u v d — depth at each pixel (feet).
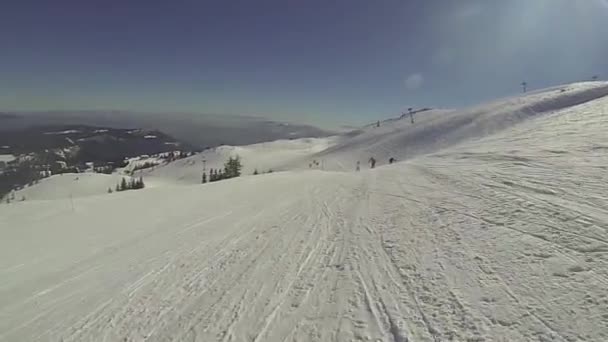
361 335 10.39
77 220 33.42
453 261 14.65
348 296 13.00
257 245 21.22
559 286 11.15
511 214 19.24
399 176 48.52
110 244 24.43
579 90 285.02
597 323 9.14
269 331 11.25
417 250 16.71
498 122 263.70
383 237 19.77
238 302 13.57
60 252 23.03
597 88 281.13
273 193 46.34
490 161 40.83
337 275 15.15
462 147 72.43
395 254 16.69
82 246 24.30
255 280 15.62
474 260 14.35
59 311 14.35
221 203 40.47
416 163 64.64
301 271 16.15
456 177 35.45
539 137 50.44
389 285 13.46
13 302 15.66
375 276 14.46
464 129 285.23
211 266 18.13
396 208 26.91
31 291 16.80
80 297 15.60
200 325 12.09
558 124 58.70
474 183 30.27
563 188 22.44
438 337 9.74
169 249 22.11
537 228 16.37
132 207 40.16
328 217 27.40
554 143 41.96
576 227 15.52
